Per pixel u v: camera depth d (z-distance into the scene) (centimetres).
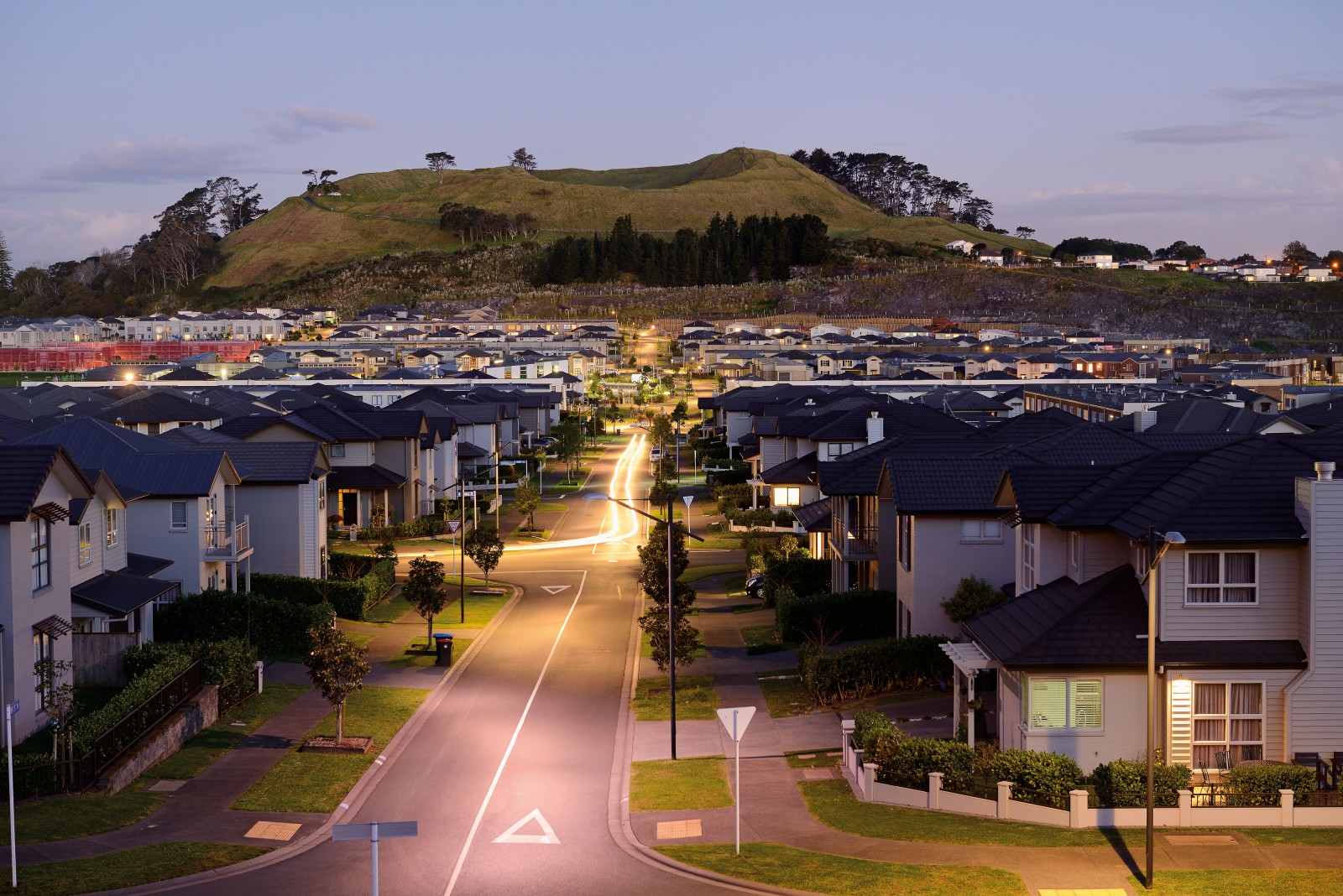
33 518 3322
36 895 2183
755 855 2478
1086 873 2286
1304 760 2755
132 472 4716
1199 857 2359
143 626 4231
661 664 4097
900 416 6750
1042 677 2811
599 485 10638
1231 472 2914
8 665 3152
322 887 2328
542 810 2869
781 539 6638
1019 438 5109
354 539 7700
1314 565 2739
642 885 2342
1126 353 18525
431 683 4209
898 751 2864
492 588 6128
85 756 2845
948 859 2394
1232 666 2761
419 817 2812
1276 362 16512
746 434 11294
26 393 10169
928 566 4078
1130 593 2930
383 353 19675
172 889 2283
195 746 3284
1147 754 2278
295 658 4481
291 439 7000
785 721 3634
